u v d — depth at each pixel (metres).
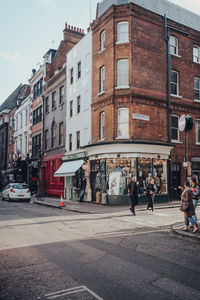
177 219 11.59
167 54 19.92
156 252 6.30
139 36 18.67
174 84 20.53
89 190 20.25
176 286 4.27
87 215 13.08
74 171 20.86
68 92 25.52
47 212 14.45
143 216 12.63
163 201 18.45
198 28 23.14
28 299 3.80
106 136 18.77
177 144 20.03
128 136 17.84
